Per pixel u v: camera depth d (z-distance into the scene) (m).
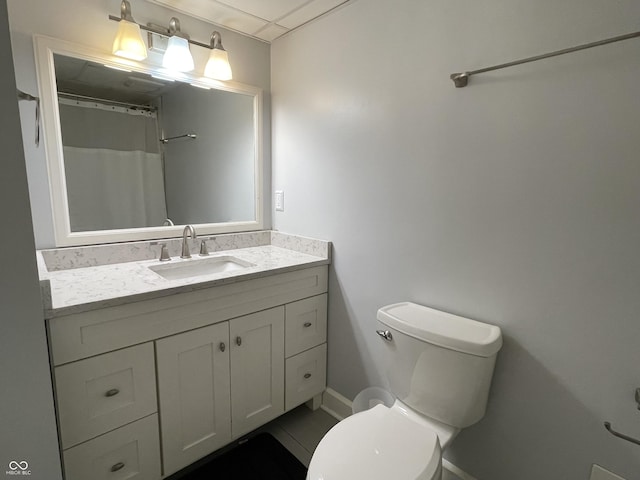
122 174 1.72
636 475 1.05
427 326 1.29
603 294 1.05
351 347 1.86
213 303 1.46
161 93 1.79
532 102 1.14
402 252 1.57
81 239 1.61
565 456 1.18
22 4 1.39
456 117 1.33
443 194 1.40
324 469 1.01
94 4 1.54
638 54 0.94
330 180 1.86
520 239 1.21
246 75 2.07
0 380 0.87
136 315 1.26
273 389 1.74
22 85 1.41
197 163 1.96
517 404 1.27
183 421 1.43
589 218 1.06
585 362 1.11
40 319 0.91
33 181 1.47
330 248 1.90
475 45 1.26
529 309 1.21
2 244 0.84
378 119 1.60
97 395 1.21
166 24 1.74
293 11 1.76
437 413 1.27
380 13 1.54
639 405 0.99
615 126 0.99
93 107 1.60
